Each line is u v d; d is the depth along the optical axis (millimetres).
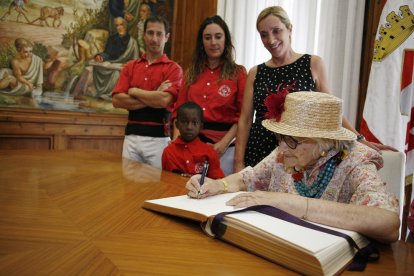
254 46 4340
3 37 3562
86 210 1105
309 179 1225
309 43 3715
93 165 1984
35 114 3736
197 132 2240
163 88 2748
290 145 1161
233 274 708
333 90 3512
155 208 1107
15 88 3643
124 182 1561
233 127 2516
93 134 4016
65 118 3844
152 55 2914
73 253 767
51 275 657
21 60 3656
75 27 3900
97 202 1207
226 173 2621
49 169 1806
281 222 874
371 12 3357
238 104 2537
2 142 3576
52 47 3799
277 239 770
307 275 717
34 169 1783
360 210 932
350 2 3344
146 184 1538
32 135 3701
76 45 3918
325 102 1103
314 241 764
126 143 2854
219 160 2354
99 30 4031
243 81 2525
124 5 4148
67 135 3877
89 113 4008
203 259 773
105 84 4098
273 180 1366
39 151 2480
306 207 968
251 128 2338
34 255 748
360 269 777
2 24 3549
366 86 3385
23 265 696
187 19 4344
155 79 2838
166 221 1028
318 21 3691
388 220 906
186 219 1054
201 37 2576
